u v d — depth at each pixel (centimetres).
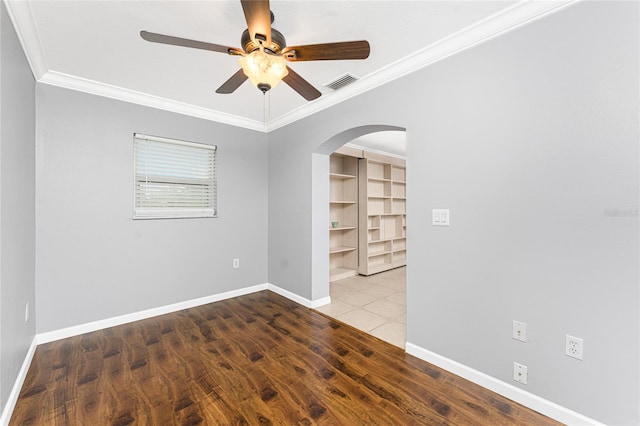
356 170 503
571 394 147
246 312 307
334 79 246
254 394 174
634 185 129
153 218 295
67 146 247
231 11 164
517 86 163
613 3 133
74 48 201
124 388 179
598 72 138
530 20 157
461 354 190
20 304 183
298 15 166
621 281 133
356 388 179
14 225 170
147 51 205
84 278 256
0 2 143
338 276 461
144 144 293
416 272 215
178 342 239
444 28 179
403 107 221
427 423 150
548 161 153
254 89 269
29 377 189
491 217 175
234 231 358
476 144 180
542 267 156
